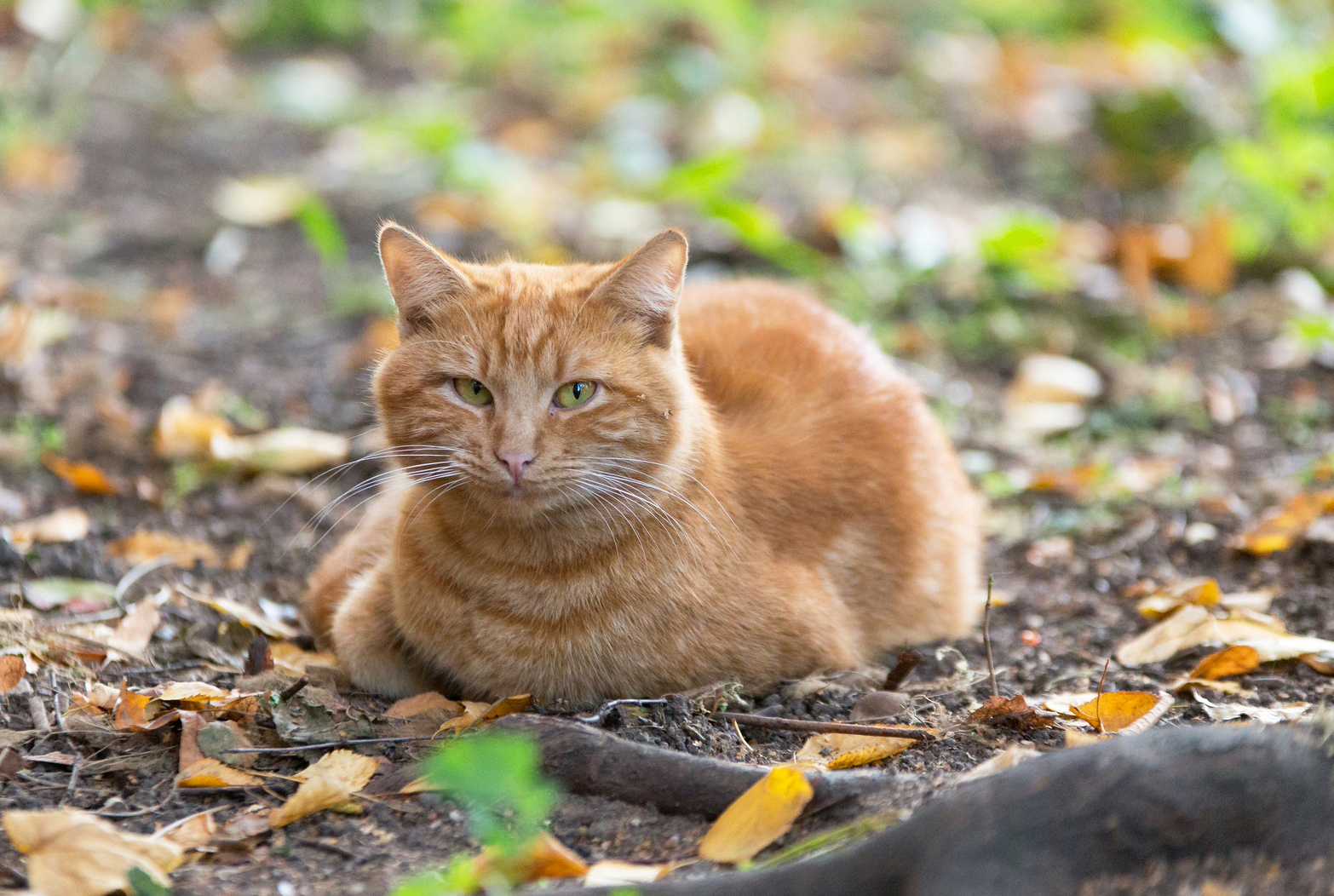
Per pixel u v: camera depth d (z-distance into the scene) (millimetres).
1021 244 12070
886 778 4914
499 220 13688
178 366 10906
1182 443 9758
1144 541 8219
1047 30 20109
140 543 7848
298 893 4539
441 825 4992
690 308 7820
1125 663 6613
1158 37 17453
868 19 20984
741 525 6340
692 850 4828
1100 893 3951
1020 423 10047
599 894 4184
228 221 13961
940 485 7438
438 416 5930
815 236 13000
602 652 6016
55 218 13977
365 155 15867
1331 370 10641
